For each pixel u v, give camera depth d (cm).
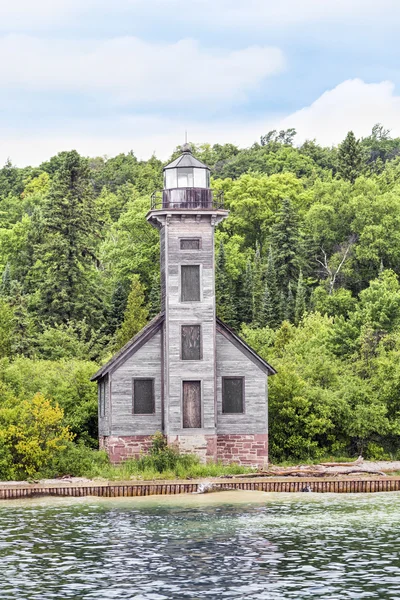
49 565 4497
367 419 8400
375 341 9850
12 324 12175
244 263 17212
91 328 12838
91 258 13750
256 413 7844
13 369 9194
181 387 7644
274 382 8369
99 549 4841
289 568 4397
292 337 11556
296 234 16588
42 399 7512
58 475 7300
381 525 5462
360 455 8256
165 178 7975
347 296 15350
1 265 17012
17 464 7275
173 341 7675
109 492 6838
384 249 17162
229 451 7794
